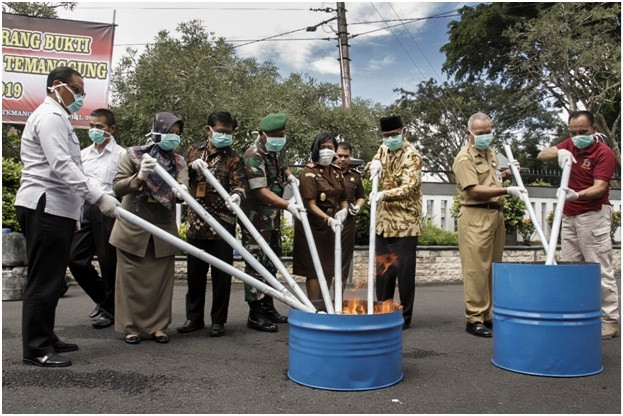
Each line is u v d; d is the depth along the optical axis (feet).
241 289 23.39
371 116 50.88
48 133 10.73
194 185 14.05
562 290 10.65
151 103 40.68
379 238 15.98
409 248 15.53
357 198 16.47
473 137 14.67
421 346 13.35
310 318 9.93
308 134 42.55
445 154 98.94
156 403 9.04
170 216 13.47
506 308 11.21
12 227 22.70
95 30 32.12
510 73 72.28
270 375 10.68
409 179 15.29
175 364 11.37
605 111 62.34
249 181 14.14
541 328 10.72
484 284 14.71
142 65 42.22
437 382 10.34
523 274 10.89
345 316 9.74
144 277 13.10
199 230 13.88
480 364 11.67
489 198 14.65
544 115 90.43
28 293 11.05
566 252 14.78
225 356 12.06
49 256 11.07
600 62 55.88
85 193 10.76
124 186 12.48
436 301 21.21
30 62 31.19
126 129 42.19
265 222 14.82
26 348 11.10
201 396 9.41
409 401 9.21
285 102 44.68
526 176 43.27
